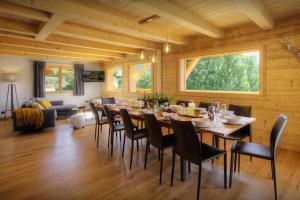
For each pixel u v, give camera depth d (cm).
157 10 264
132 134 280
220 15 329
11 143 390
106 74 864
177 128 211
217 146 287
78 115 528
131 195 210
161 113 307
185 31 430
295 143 340
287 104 345
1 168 276
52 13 284
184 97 506
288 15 330
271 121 364
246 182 235
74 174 258
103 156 321
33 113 471
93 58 755
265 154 209
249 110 305
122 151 333
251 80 434
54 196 209
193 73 537
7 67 685
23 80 716
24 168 276
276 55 352
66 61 810
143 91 674
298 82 331
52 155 325
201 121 223
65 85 820
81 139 420
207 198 204
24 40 486
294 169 268
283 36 342
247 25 383
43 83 743
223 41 423
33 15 282
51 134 460
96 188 224
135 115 303
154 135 249
